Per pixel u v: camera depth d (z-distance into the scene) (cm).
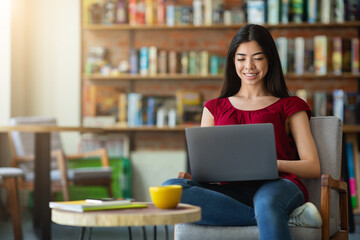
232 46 257
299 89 600
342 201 245
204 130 211
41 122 505
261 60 249
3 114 556
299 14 571
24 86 596
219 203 207
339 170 246
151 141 614
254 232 205
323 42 564
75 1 596
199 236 211
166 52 586
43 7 598
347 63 567
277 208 191
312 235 203
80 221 156
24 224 481
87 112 596
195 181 220
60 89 596
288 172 229
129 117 584
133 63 587
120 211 164
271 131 204
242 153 207
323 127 249
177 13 584
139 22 587
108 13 593
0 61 557
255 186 229
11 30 562
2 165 575
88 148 579
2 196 561
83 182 471
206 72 580
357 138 570
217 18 579
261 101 250
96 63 596
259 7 570
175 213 160
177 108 589
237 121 247
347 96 564
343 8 569
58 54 596
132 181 585
